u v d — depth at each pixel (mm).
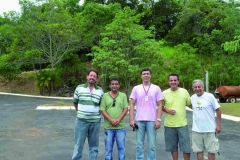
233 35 29562
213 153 4699
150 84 5098
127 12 20953
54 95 29906
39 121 11836
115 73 20281
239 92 22266
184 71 26312
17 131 9492
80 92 5039
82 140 5043
